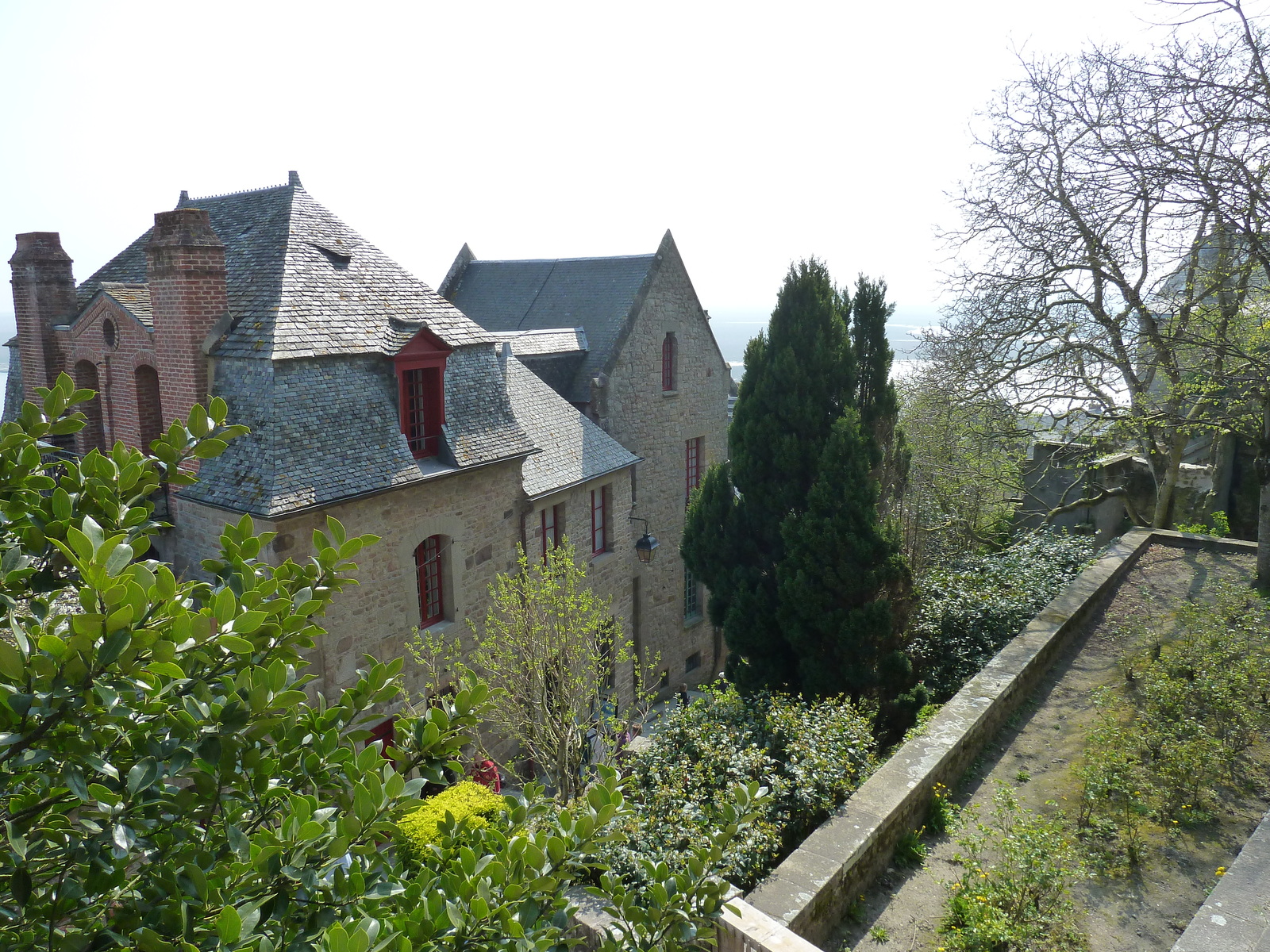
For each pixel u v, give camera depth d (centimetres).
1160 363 1577
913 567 1611
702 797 903
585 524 1834
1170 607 1333
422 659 1241
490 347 1536
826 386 1417
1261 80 1247
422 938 362
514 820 453
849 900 728
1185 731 895
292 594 437
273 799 390
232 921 297
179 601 311
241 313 1257
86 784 296
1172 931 673
